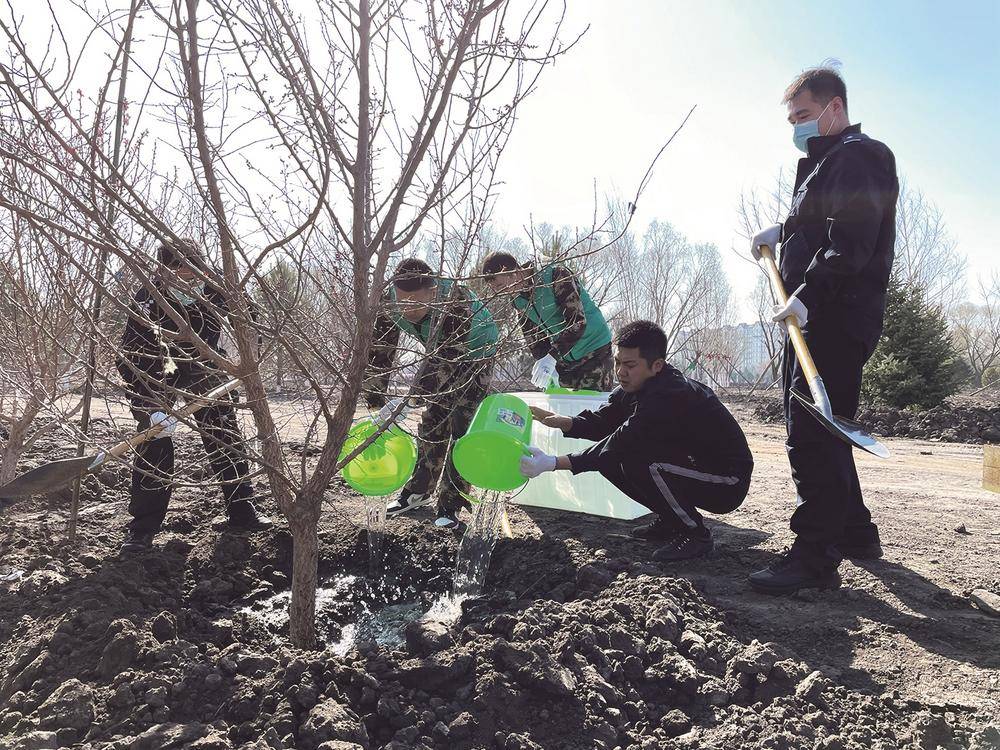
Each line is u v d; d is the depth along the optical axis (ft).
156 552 10.93
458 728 6.76
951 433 32.58
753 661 7.79
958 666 8.20
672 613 8.70
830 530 10.03
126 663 7.45
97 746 6.31
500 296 9.05
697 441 11.31
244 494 12.49
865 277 9.89
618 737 6.96
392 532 12.84
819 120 10.22
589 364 14.67
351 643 9.62
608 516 13.80
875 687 7.80
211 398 7.95
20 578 9.84
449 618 10.16
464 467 10.16
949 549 12.23
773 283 10.61
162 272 6.89
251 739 6.50
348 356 7.75
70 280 9.57
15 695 7.11
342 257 7.82
